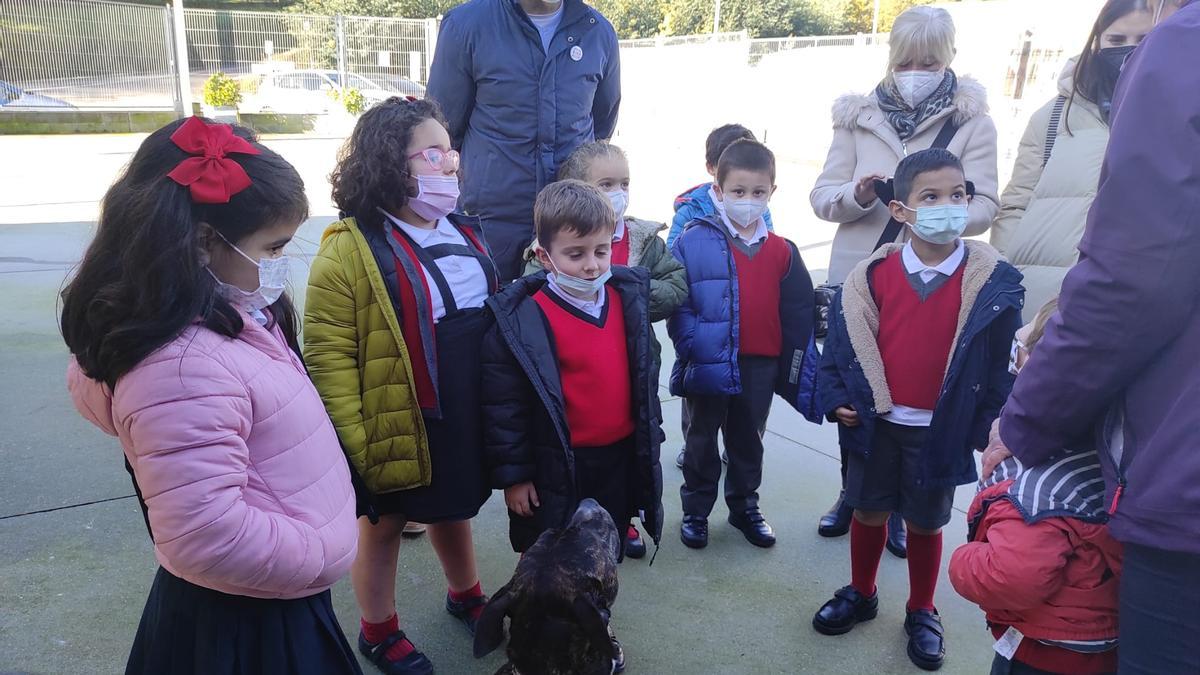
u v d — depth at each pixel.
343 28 22.95
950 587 3.10
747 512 3.38
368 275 2.23
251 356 1.50
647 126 24.30
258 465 1.51
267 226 1.49
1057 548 1.62
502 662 2.57
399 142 2.25
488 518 3.51
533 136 3.33
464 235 2.56
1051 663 1.72
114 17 20.59
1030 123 3.38
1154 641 1.39
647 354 2.48
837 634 2.77
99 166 13.60
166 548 1.38
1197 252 1.26
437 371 2.36
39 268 6.95
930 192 2.55
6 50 19.70
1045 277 3.11
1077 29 13.38
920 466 2.53
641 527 3.52
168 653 1.56
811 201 3.64
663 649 2.66
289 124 22.61
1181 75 1.25
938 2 28.62
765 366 3.24
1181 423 1.31
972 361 2.50
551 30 3.34
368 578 2.44
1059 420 1.51
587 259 2.33
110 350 1.33
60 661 2.44
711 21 43.06
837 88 17.73
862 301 2.71
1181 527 1.30
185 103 21.08
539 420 2.37
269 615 1.57
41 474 3.56
